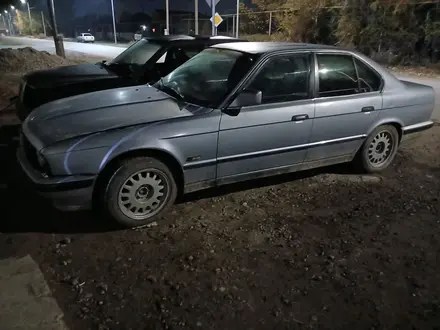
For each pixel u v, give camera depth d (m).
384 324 2.50
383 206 4.07
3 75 11.87
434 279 2.95
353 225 3.68
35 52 14.95
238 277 2.89
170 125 3.46
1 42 42.81
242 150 3.84
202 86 4.05
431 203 4.17
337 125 4.34
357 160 4.80
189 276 2.88
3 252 3.09
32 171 3.35
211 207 3.96
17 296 2.61
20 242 3.23
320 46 4.37
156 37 6.94
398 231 3.60
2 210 3.74
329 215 3.86
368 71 4.57
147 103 3.86
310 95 4.13
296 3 26.20
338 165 5.16
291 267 3.03
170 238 3.37
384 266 3.08
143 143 3.32
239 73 3.88
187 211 3.86
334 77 4.31
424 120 5.09
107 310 2.52
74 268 2.93
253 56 3.97
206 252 3.18
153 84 4.64
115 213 3.39
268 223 3.67
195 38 6.68
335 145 4.45
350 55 4.44
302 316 2.54
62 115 3.66
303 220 3.75
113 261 3.03
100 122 3.46
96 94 4.21
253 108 3.79
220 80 3.99
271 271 2.97
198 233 3.46
